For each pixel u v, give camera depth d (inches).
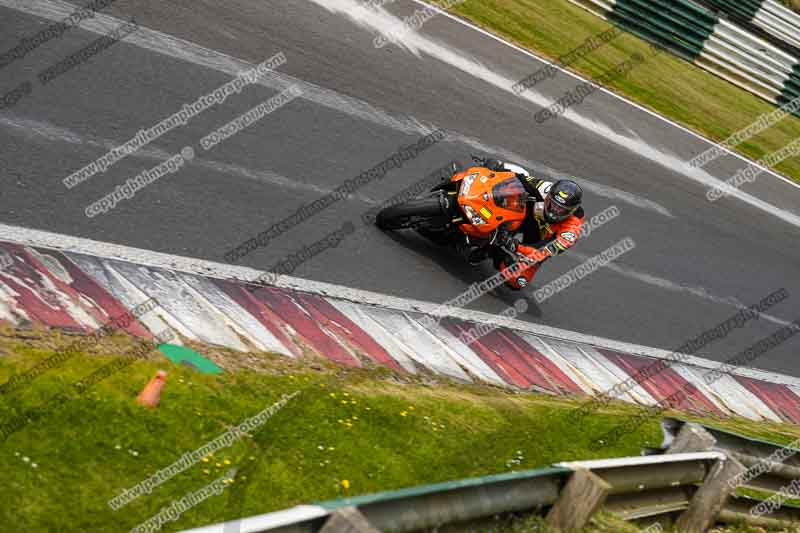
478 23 900.6
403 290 466.6
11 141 395.5
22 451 237.5
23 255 333.7
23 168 384.2
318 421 314.2
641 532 306.0
